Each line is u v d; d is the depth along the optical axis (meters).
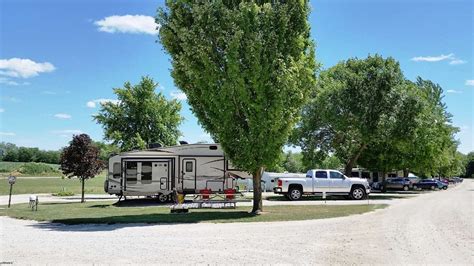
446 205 26.23
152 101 48.81
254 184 20.97
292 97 20.00
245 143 19.64
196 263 9.44
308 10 20.67
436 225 16.05
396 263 9.45
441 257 10.11
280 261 9.62
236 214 20.22
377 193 46.38
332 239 12.73
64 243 12.20
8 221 18.44
